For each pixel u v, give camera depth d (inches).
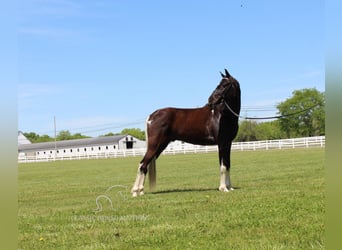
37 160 2679.6
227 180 489.4
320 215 282.8
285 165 862.5
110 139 4190.5
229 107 478.6
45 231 299.4
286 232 247.1
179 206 378.9
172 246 233.9
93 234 279.3
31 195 590.2
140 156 2265.0
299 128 2859.3
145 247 235.3
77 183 778.2
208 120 493.0
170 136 508.1
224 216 312.8
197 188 550.6
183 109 512.4
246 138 3102.9
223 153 486.3
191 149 2121.1
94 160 2158.0
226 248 222.1
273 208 328.5
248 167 879.1
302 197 378.9
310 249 205.8
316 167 750.5
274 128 3065.9
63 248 244.7
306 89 2810.0
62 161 2377.0
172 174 840.9
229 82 476.4
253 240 235.1
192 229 275.3
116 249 235.1
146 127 510.9
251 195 422.0
